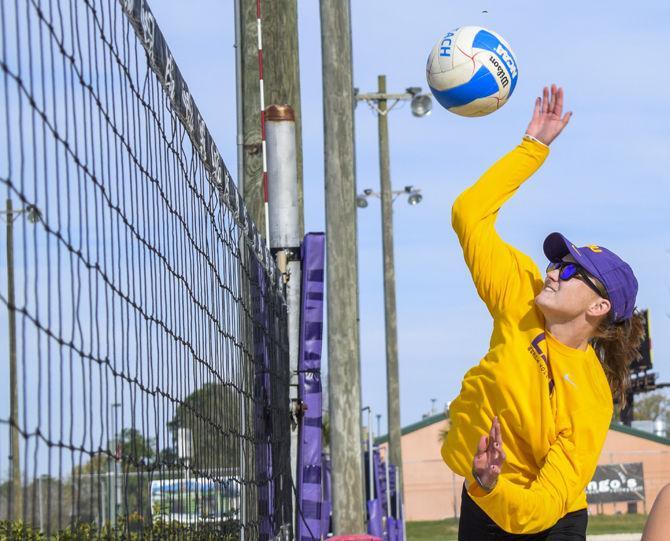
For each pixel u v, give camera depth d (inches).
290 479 373.4
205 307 223.5
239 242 276.8
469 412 190.2
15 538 117.8
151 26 183.8
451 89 231.6
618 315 189.6
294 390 381.1
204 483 216.7
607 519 2313.0
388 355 1374.3
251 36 465.4
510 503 171.9
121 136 161.8
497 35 234.8
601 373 192.2
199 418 213.2
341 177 446.0
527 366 186.2
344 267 443.2
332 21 450.3
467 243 198.8
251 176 452.8
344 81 448.1
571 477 182.7
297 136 486.0
